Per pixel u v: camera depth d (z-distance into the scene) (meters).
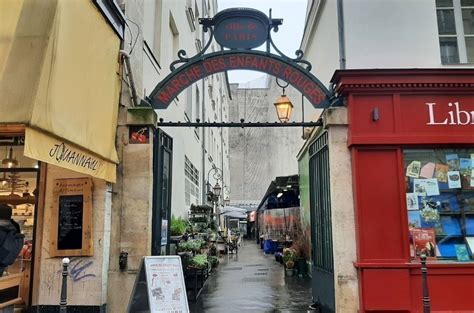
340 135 7.39
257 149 53.31
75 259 6.91
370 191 7.19
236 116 54.44
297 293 10.30
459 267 7.07
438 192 7.39
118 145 7.32
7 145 7.46
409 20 8.03
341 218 7.20
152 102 7.61
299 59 7.70
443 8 8.29
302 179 13.60
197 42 18.48
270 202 22.16
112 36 7.14
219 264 17.41
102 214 6.99
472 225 7.36
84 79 6.00
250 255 22.52
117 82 7.33
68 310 6.77
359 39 7.99
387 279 6.95
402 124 7.30
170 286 5.79
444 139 7.24
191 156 16.97
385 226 7.11
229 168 52.03
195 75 7.64
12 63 5.02
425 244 7.25
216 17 7.77
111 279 7.00
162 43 11.09
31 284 7.09
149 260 5.86
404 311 6.89
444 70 7.26
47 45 5.09
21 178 7.77
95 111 6.36
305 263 13.47
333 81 7.58
